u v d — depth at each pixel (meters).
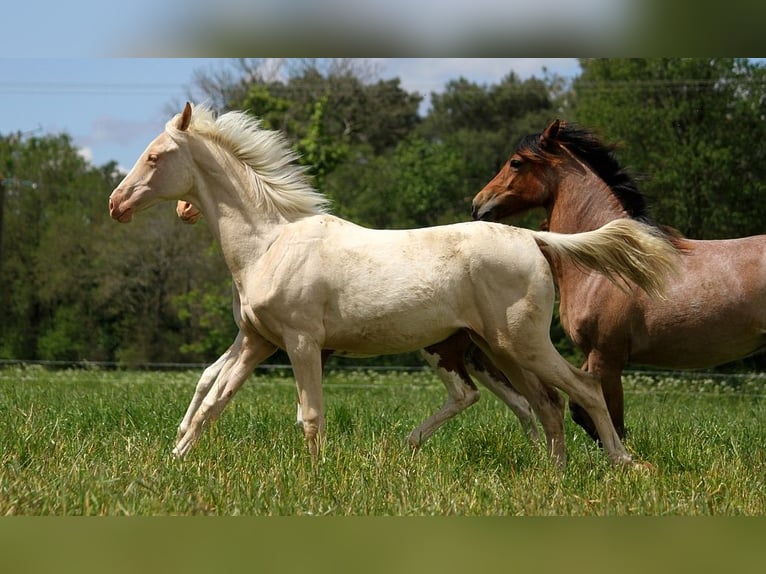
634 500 6.62
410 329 7.86
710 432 9.80
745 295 8.62
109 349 36.84
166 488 6.56
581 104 29.83
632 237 7.91
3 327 38.22
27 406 10.84
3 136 41.12
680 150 26.03
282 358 25.75
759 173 25.95
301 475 6.96
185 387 15.36
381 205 37.88
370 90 41.53
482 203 9.84
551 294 7.90
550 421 8.17
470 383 8.86
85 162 41.81
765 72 26.16
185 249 35.84
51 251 37.62
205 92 36.75
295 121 33.91
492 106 43.62
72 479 6.66
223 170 8.37
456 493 6.66
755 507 6.54
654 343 8.88
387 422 10.16
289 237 8.12
